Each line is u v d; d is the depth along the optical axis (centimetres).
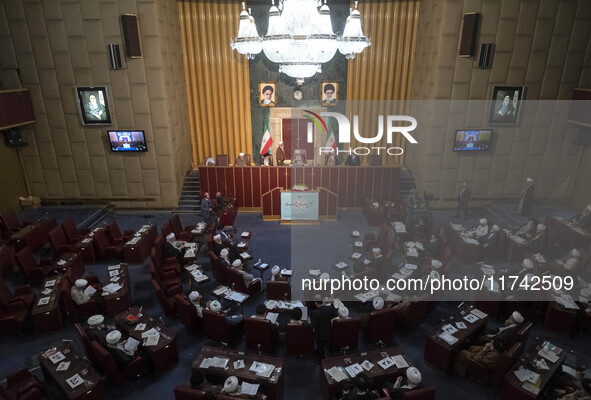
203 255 1151
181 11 1619
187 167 1736
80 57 1367
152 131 1448
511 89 1388
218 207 1392
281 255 1148
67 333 832
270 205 1388
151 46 1357
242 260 1030
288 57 1149
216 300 875
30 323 862
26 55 1363
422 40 1576
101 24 1334
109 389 693
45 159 1482
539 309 861
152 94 1405
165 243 1039
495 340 678
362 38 1150
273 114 1781
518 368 650
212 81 1730
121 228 1360
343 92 1755
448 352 705
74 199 1530
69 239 1130
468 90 1410
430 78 1469
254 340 764
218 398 569
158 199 1526
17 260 965
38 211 1460
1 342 804
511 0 1316
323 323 717
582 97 1347
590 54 1366
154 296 966
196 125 1775
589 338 812
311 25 1078
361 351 776
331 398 638
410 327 830
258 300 934
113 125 1443
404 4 1611
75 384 618
